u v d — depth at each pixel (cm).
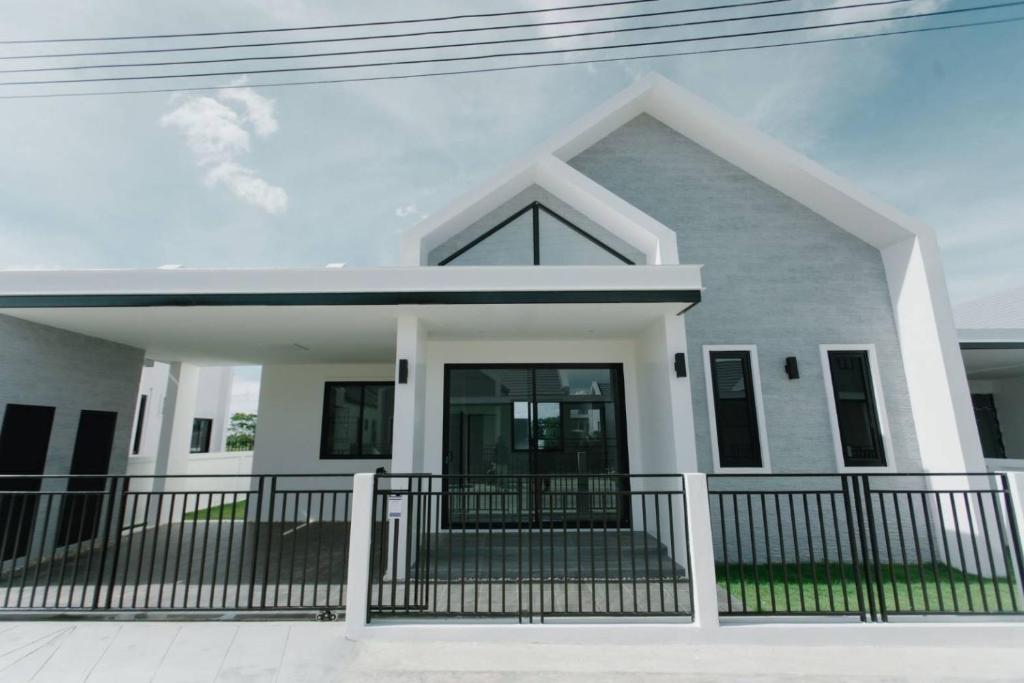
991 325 1141
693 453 579
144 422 1238
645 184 808
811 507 694
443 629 401
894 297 746
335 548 726
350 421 1028
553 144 737
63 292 543
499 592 492
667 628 400
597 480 750
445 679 346
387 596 481
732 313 750
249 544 758
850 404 726
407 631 400
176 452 1033
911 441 706
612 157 819
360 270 551
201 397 1590
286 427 1023
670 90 773
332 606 446
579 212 737
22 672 350
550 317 627
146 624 417
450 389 777
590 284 552
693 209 795
